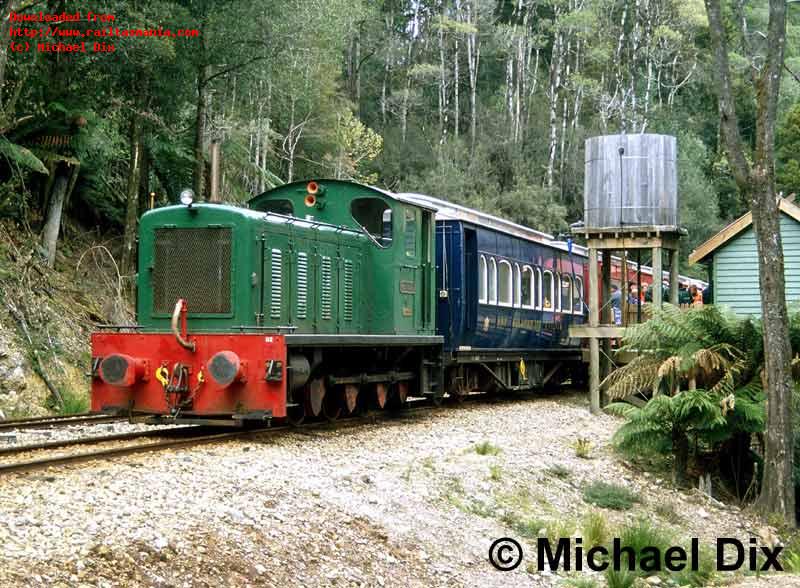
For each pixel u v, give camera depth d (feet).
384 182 172.65
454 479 35.88
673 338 47.78
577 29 184.24
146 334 39.73
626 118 176.14
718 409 44.50
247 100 117.60
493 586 26.94
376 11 200.44
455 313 58.13
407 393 53.62
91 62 68.03
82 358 60.75
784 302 42.73
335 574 23.85
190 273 41.11
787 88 184.85
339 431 43.98
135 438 39.58
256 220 41.04
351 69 193.36
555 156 180.14
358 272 48.98
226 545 22.97
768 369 42.98
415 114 197.67
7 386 52.03
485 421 52.29
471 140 181.27
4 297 57.57
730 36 184.14
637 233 58.85
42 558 19.62
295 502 27.89
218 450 35.12
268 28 79.97
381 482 33.14
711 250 65.87
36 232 69.41
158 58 71.56
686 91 201.26
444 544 29.19
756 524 41.96
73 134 68.80
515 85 199.93
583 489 40.65
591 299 60.64
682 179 160.56
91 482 26.94
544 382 74.38
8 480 27.25
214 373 37.86
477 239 60.54
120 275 71.36
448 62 202.39
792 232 63.41
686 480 46.47
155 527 22.76
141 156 80.48
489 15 203.31
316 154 151.53
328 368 45.91
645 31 190.08
